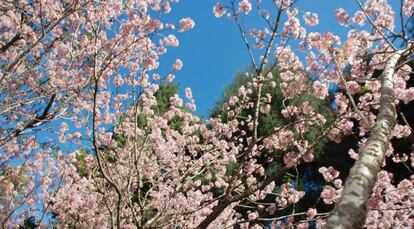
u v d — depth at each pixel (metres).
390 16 5.53
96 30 5.48
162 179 7.77
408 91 5.38
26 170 8.38
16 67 6.51
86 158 7.96
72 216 7.77
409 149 9.64
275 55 6.15
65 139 7.56
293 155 4.99
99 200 7.77
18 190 8.57
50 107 6.75
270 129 13.82
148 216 8.12
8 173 8.27
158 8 5.94
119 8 6.11
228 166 11.01
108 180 5.03
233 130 8.48
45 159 8.45
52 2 6.23
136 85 6.47
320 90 5.52
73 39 6.71
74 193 7.77
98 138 7.06
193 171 8.13
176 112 8.25
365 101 5.47
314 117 5.65
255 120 4.82
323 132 5.17
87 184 7.95
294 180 13.51
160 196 7.36
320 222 6.20
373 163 2.19
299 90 5.71
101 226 7.29
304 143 5.55
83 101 6.99
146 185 9.19
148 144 7.68
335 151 14.02
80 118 6.66
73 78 6.73
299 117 5.68
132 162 6.63
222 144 8.21
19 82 7.06
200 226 4.32
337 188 6.32
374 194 5.07
